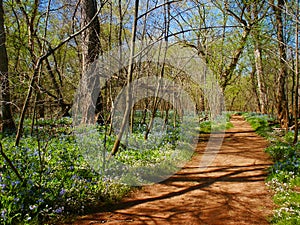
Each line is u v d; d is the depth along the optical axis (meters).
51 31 16.06
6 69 13.23
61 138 11.20
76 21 15.42
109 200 6.54
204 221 5.56
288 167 8.48
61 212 5.56
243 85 41.62
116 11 13.77
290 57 16.22
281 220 5.33
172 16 12.34
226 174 8.96
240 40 16.92
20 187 5.72
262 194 7.04
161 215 5.87
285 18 14.81
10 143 9.51
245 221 5.53
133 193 7.24
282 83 18.03
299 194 6.57
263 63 22.91
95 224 5.39
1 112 12.25
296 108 12.37
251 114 31.23
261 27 15.33
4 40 13.26
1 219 4.75
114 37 14.32
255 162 10.44
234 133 18.44
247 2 15.49
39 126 13.14
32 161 7.64
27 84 9.23
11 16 16.19
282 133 16.02
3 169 6.69
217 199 6.77
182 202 6.61
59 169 7.40
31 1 14.12
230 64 19.16
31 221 5.02
